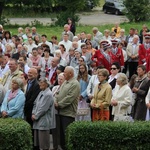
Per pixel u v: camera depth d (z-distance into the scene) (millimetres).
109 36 31953
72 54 25609
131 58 29000
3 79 19969
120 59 25562
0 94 18234
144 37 28719
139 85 18984
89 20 58500
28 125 16266
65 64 25266
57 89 18750
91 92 20078
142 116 18812
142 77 19047
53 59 22703
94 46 31359
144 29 33344
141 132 16000
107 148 16109
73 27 37875
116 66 20156
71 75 17938
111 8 64562
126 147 16062
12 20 58188
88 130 16078
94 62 24688
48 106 17531
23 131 15945
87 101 20016
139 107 18844
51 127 17672
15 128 15875
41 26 52656
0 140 15812
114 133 16047
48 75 23641
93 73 22594
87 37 30672
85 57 25938
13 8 61750
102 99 18031
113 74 20219
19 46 26719
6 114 17484
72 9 52719
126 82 18078
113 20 58594
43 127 17562
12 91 17781
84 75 20391
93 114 18250
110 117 19156
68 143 16203
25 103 17984
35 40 31297
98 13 65625
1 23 53000
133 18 54844
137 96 18938
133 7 54469
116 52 25500
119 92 18031
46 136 17656
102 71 18109
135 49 29078
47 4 58469
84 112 19797
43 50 26828
